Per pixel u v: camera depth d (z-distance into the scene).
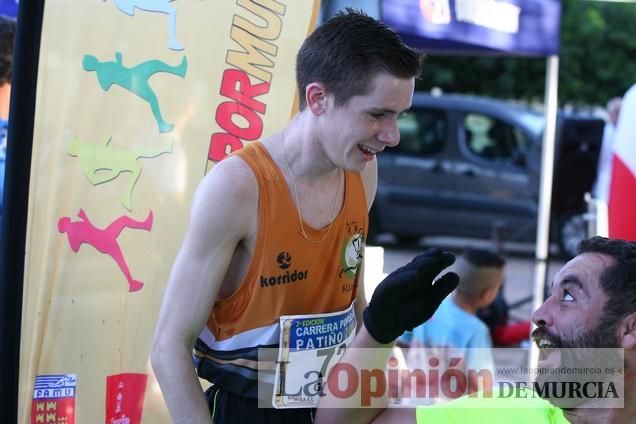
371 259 2.93
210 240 2.05
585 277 1.92
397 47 1.97
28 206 2.27
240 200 2.05
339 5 4.54
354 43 1.96
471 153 10.53
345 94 1.98
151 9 2.49
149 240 2.52
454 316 3.85
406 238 10.81
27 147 2.20
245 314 2.15
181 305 2.06
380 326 2.00
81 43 2.40
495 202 10.42
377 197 10.53
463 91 13.17
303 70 2.06
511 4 4.97
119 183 2.47
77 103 2.40
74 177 2.41
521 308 7.75
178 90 2.54
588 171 7.77
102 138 2.44
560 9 5.11
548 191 6.25
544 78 12.96
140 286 2.51
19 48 2.17
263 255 2.10
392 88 1.96
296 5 2.65
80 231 2.43
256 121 2.63
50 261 2.39
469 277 4.11
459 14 4.76
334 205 2.19
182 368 2.04
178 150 2.55
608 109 7.50
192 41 2.55
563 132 7.73
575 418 1.99
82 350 2.45
